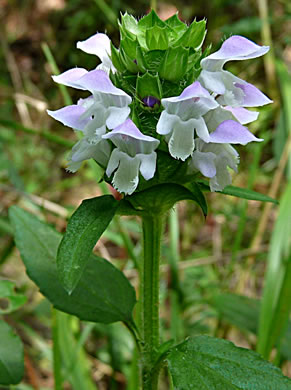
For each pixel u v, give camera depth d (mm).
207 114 77
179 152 71
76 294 91
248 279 171
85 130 74
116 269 94
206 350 73
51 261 93
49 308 141
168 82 75
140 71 76
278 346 116
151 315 89
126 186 72
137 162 73
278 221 128
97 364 149
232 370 71
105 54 82
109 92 71
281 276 122
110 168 73
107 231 159
